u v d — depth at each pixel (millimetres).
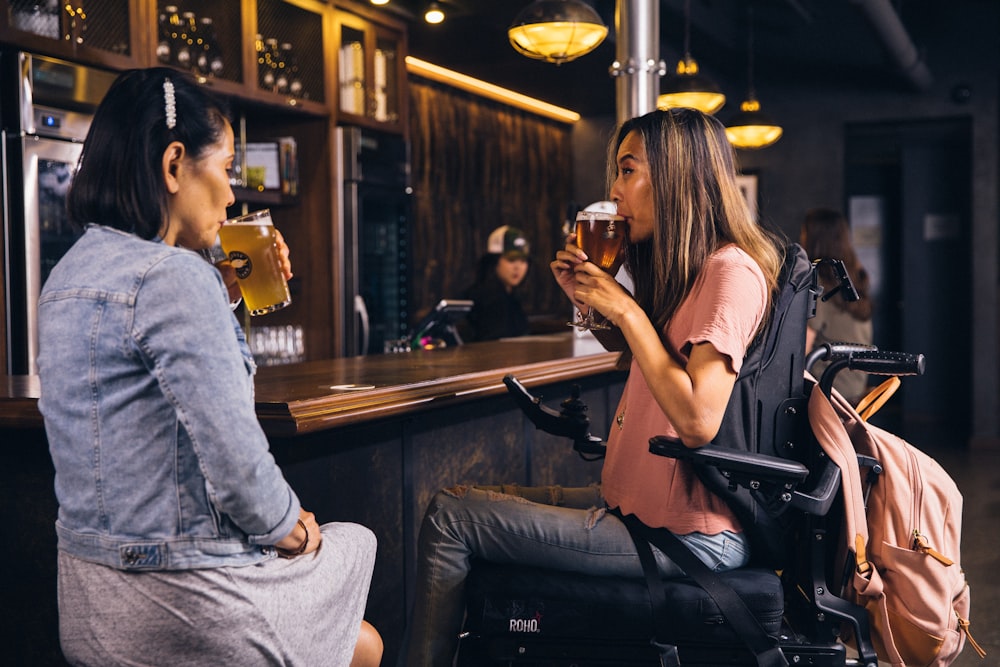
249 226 1771
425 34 5797
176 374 1268
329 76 5109
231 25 4461
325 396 1826
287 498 1378
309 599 1467
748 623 1583
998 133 7492
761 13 7301
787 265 1707
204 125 1432
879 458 1732
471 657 1751
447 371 2426
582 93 7574
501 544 1735
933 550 1679
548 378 2729
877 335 9570
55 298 1353
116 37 3879
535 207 8312
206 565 1338
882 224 9523
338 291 5199
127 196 1375
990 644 3121
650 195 1744
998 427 7371
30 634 1996
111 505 1334
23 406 1842
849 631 1779
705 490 1683
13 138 3498
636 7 4266
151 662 1353
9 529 1984
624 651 1675
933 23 7594
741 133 6395
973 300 7477
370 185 5328
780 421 1713
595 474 3559
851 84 7910
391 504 2279
